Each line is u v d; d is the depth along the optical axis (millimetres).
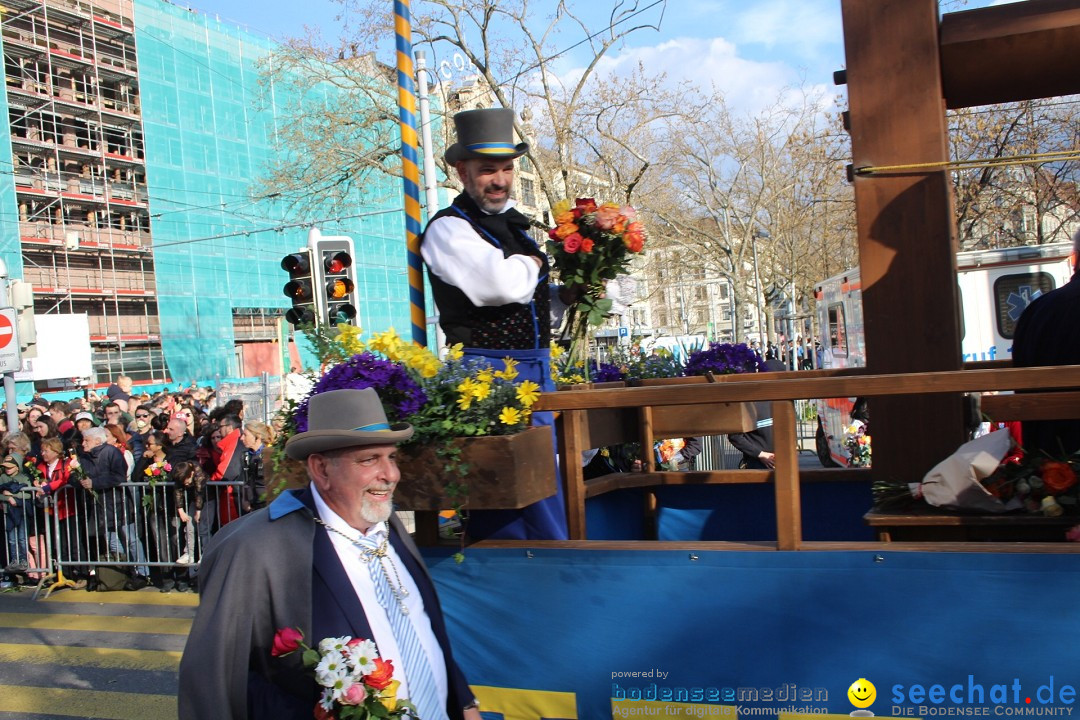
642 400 2799
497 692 2896
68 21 37719
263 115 39500
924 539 2947
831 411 13422
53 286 36594
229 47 38781
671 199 30500
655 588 2703
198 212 37781
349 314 9984
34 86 36312
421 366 2898
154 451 9195
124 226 40688
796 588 2551
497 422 2840
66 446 11102
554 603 2836
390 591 2400
